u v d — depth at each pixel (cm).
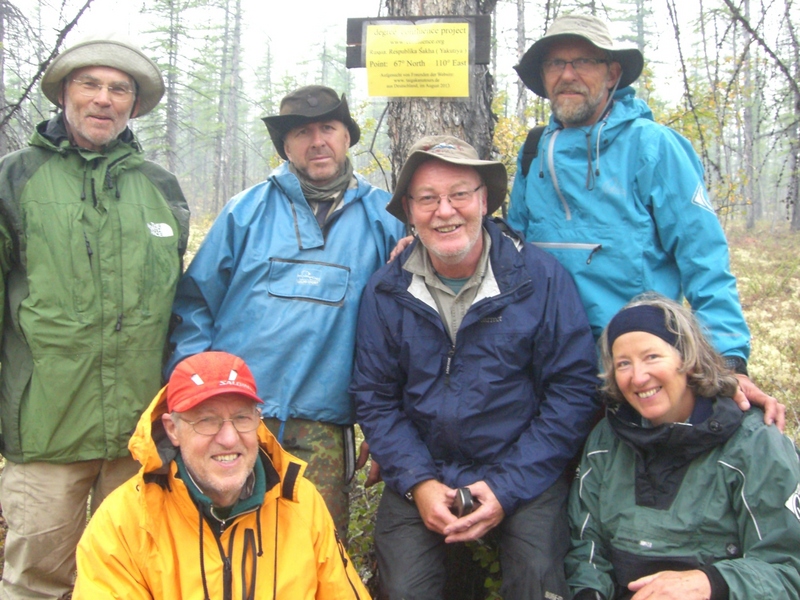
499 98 952
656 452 245
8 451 284
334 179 316
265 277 298
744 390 250
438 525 260
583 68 288
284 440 295
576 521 266
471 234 271
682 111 690
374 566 340
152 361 293
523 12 1658
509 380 275
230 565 217
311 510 237
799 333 801
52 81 281
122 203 287
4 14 654
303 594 225
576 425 272
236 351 296
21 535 284
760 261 1545
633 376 240
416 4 359
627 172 285
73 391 276
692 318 247
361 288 304
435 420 275
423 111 357
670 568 237
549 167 299
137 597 210
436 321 274
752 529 226
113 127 283
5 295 280
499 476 266
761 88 456
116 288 281
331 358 296
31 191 274
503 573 269
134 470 302
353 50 353
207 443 212
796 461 227
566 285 280
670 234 283
